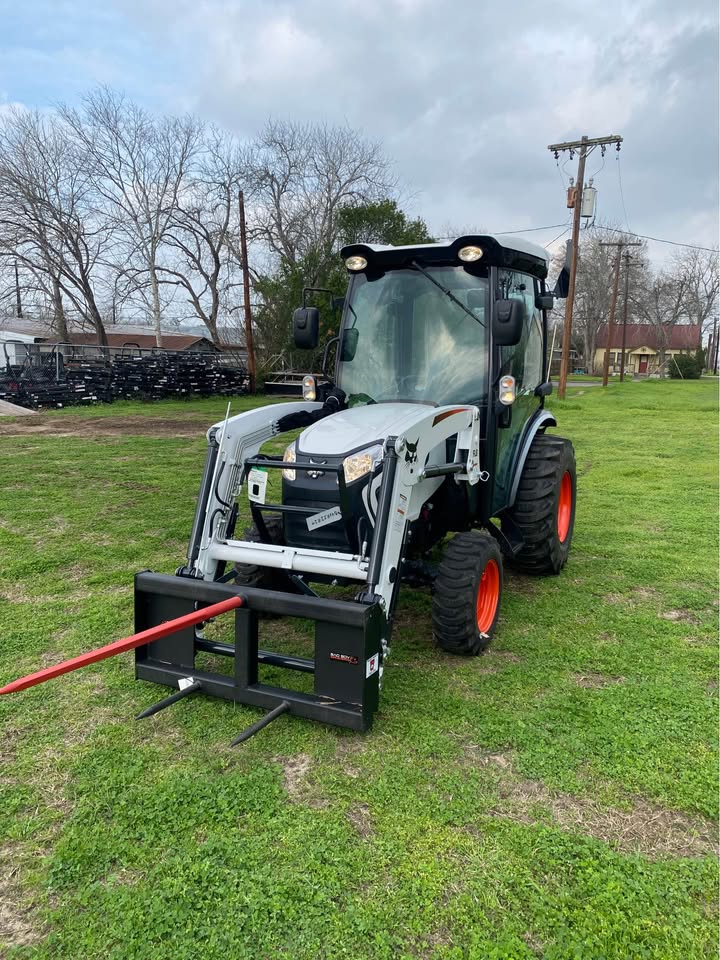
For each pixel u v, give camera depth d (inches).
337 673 125.8
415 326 182.9
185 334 1758.1
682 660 161.3
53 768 118.0
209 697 141.0
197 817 105.7
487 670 155.8
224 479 153.2
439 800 110.5
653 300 2770.7
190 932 85.6
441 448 161.3
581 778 116.7
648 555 244.5
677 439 564.7
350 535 145.4
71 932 85.7
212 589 134.5
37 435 547.2
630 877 95.0
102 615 182.5
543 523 202.7
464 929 86.4
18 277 1210.6
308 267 1131.3
